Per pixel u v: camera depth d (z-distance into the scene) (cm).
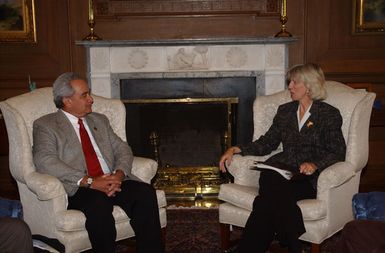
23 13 419
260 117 306
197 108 431
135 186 263
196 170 431
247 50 414
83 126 273
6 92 430
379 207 216
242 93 425
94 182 253
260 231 247
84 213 242
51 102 288
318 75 275
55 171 249
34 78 429
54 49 425
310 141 275
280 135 291
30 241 204
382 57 423
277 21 419
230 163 291
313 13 420
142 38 421
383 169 432
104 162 278
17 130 255
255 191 276
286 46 412
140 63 414
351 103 283
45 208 247
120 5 418
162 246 259
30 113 277
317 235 250
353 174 261
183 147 439
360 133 270
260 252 247
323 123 273
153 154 434
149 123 434
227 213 276
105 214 242
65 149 262
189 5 417
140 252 256
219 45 413
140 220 255
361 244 197
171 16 418
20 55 426
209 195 411
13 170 262
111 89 419
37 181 240
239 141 432
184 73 418
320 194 251
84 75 427
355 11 416
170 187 418
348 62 423
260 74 417
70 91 263
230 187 275
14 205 230
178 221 350
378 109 403
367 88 420
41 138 257
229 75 417
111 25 421
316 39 423
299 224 244
